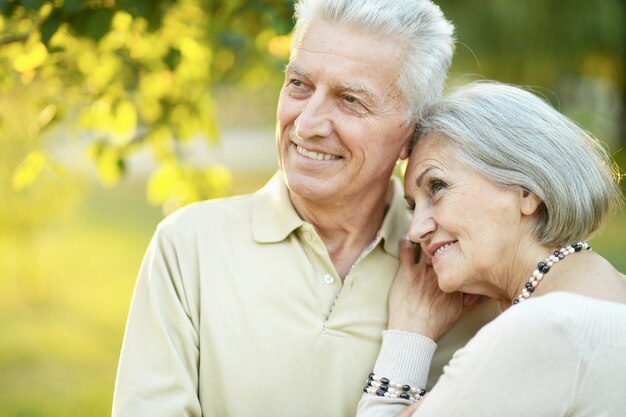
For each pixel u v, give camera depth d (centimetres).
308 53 207
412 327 214
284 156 216
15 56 294
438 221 204
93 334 782
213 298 215
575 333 170
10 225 741
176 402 204
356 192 215
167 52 307
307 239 219
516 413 168
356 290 220
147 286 217
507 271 203
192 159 345
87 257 1118
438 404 176
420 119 214
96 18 263
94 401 612
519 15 1123
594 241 1052
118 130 327
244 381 211
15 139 408
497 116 200
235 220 227
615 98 1504
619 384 169
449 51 221
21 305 883
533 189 196
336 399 213
